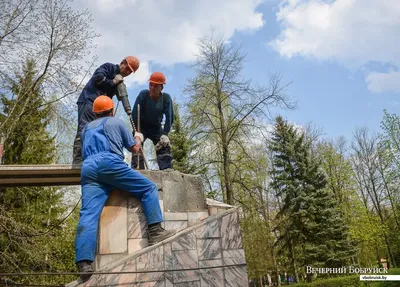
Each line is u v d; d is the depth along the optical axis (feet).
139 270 12.01
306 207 76.33
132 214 13.12
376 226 94.94
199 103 55.47
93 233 11.68
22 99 39.04
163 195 14.74
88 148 12.55
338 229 75.61
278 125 84.99
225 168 55.11
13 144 41.93
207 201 16.47
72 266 41.04
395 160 93.71
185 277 12.97
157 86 17.16
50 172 14.83
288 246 77.36
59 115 40.65
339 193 100.07
